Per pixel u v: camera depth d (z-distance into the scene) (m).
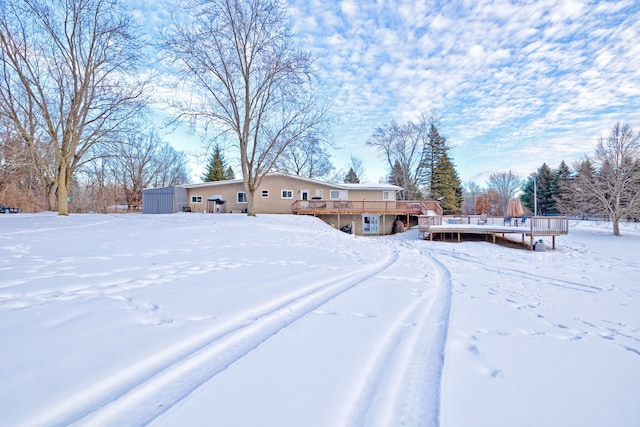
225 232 9.75
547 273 7.08
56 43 13.62
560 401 1.92
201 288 3.84
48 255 5.43
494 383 2.11
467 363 2.38
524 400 1.92
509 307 4.00
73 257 5.31
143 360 2.08
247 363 2.17
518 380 2.16
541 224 14.02
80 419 1.52
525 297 4.62
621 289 5.43
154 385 1.84
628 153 16.94
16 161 13.90
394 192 26.89
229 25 15.07
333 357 2.32
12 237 7.44
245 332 2.69
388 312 3.46
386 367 2.23
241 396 1.78
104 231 9.09
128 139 15.62
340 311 3.40
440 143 36.62
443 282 5.43
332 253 7.50
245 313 3.10
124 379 1.87
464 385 2.07
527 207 44.22
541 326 3.32
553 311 3.92
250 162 17.11
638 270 7.70
